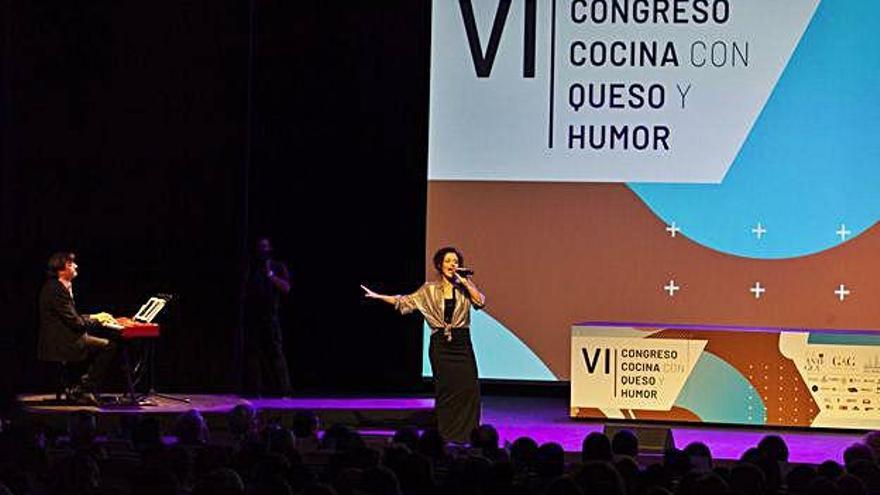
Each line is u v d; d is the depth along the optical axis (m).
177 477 7.53
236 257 15.30
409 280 15.72
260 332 14.64
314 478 7.67
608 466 7.50
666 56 15.44
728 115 15.37
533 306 15.58
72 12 15.12
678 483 7.41
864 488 7.37
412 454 7.96
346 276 15.70
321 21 15.60
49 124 15.14
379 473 7.28
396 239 15.70
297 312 15.72
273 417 13.57
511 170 15.60
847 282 15.21
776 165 15.30
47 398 13.66
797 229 15.28
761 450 9.05
